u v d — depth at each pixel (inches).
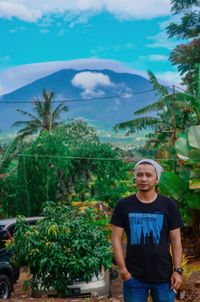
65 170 1925.4
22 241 427.2
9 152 2086.6
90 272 427.8
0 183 1952.5
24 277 626.2
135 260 189.8
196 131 680.4
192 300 357.1
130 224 190.5
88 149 2014.0
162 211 190.9
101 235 442.3
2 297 472.7
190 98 1129.4
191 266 610.5
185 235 712.4
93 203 1392.7
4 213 1942.7
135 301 189.6
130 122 1316.4
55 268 423.5
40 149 1891.0
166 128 1330.0
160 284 189.6
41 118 3174.2
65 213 443.5
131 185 1616.6
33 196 1851.6
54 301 372.2
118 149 2327.8
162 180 699.4
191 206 678.5
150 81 1253.7
